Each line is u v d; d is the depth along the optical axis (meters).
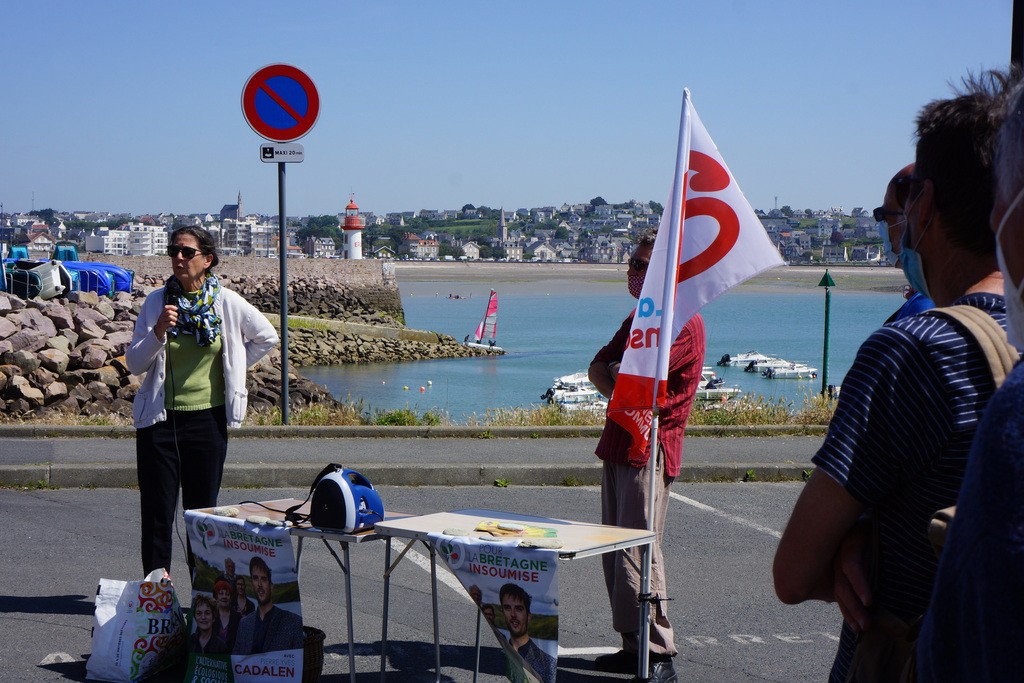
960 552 1.25
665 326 4.57
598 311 107.19
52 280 19.83
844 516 1.89
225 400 5.76
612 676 5.15
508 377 38.31
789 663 5.47
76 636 5.62
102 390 14.98
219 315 5.68
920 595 1.89
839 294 168.25
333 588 6.66
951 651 1.28
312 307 65.75
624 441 4.95
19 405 13.48
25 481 9.15
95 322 18.42
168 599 5.07
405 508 8.73
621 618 4.96
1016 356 1.83
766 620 6.18
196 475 5.74
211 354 5.73
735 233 4.55
